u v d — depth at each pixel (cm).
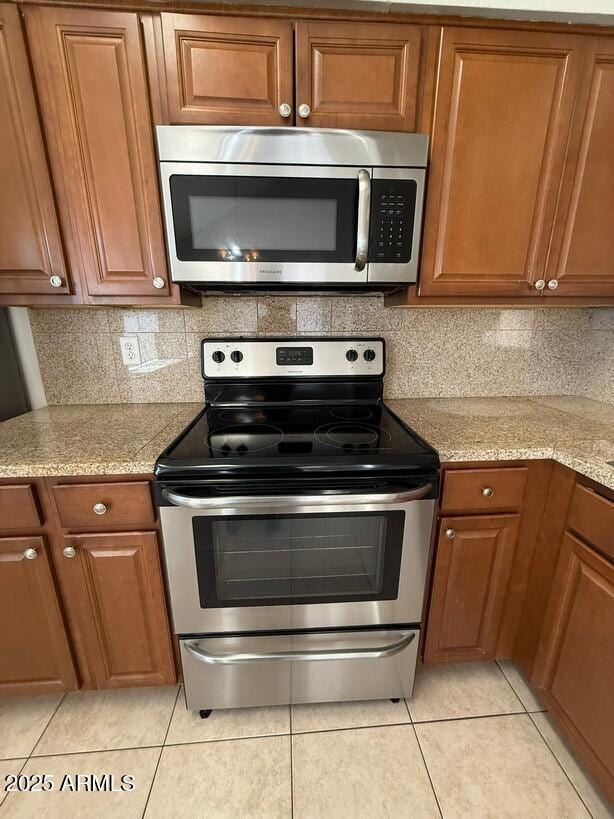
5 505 99
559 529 108
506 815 99
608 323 148
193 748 113
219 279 111
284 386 145
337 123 105
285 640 112
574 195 115
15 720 121
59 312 141
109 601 109
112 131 102
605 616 93
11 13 93
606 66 106
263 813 98
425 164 106
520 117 108
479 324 154
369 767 108
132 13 95
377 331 152
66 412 141
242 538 104
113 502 101
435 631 122
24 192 104
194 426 125
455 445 108
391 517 103
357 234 108
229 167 102
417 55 102
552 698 113
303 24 98
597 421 130
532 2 98
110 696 129
